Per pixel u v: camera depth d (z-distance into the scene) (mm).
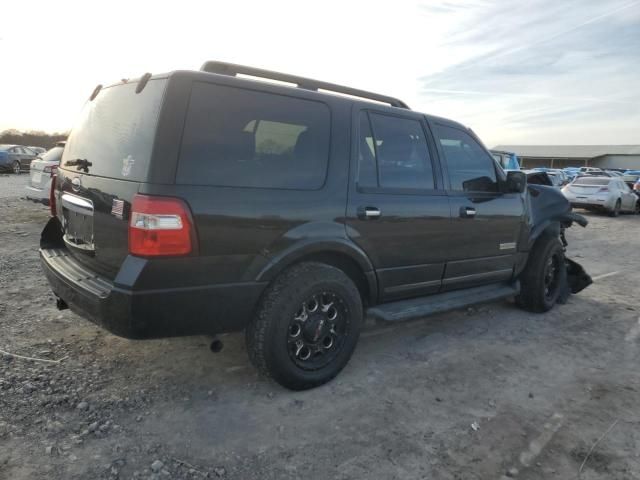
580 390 3510
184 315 2723
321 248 3184
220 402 3062
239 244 2828
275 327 3012
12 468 2336
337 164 3318
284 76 3369
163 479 2334
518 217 4742
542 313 5297
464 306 4191
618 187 18281
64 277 3076
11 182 19859
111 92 3258
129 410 2910
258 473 2424
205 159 2734
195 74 2785
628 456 2721
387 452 2650
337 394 3256
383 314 3619
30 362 3400
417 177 3871
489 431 2908
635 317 5297
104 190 2875
